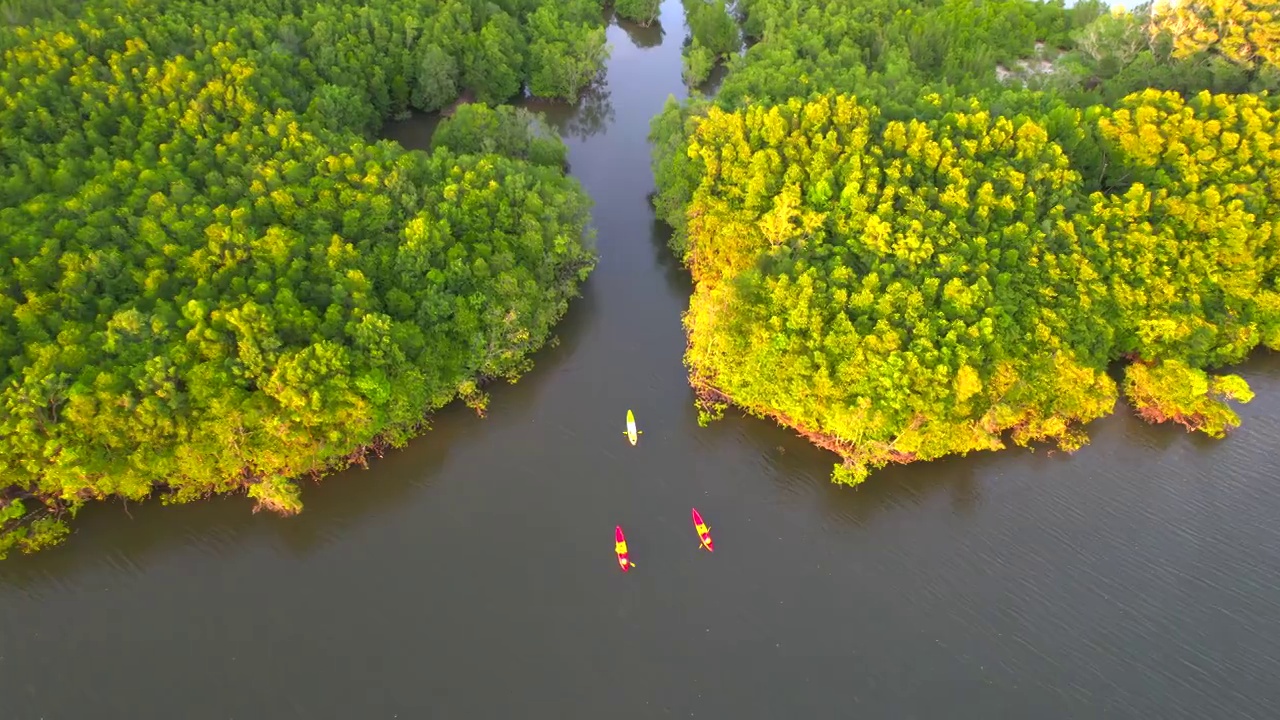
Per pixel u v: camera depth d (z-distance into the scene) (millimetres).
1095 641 72188
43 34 108312
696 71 151750
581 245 108188
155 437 74500
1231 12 116500
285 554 78125
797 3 156875
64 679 67812
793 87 121938
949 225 91562
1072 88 126000
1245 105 106812
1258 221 97812
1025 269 91312
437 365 87000
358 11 138000
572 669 70188
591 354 100312
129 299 82750
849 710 67500
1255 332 95562
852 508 83125
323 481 83312
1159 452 88750
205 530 79062
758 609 74562
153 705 66500
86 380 73125
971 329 83375
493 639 72000
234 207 93625
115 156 98938
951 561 78375
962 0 156750
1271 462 87625
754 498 84188
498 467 86812
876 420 79750
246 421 75438
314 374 77562
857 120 107188
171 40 117750
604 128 146875
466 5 145125
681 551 79312
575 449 88812
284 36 127562
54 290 80500
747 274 91188
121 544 77312
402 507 82625
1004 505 83250
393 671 69438
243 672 68875
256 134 102812
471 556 78438
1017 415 84500
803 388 82625
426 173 103812
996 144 103500
